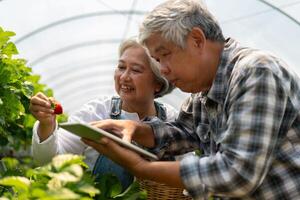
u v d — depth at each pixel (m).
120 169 3.12
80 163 2.28
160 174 2.46
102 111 3.40
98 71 9.76
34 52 7.73
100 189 2.79
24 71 4.10
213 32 2.63
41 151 3.00
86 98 10.99
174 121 3.25
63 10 7.07
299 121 2.48
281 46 6.65
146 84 3.39
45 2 6.71
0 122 3.55
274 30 6.55
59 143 3.18
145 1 7.25
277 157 2.48
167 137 3.11
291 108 2.44
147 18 2.60
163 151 3.13
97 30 7.82
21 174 3.08
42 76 8.59
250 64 2.45
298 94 2.51
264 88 2.38
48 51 7.85
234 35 6.77
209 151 2.93
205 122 2.96
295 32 6.45
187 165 2.42
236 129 2.38
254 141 2.34
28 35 7.19
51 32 7.44
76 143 3.24
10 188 2.87
